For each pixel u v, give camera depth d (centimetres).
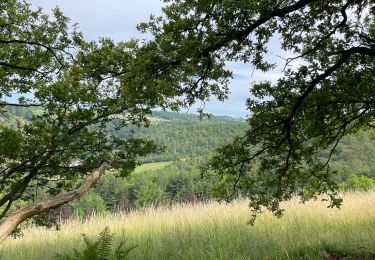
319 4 678
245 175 816
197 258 824
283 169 817
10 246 1221
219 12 602
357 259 696
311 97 736
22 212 287
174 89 641
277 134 780
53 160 723
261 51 663
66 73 766
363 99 749
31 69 788
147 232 1177
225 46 633
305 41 767
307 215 1208
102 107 725
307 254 753
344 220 1102
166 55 621
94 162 734
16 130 668
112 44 692
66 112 696
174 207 1497
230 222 1194
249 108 758
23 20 800
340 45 728
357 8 684
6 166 689
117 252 608
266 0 614
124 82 655
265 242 907
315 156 829
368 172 6106
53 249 1088
